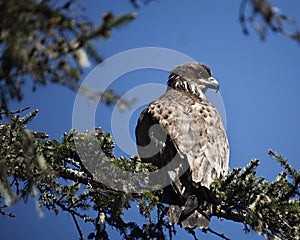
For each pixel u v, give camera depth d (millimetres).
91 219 12250
